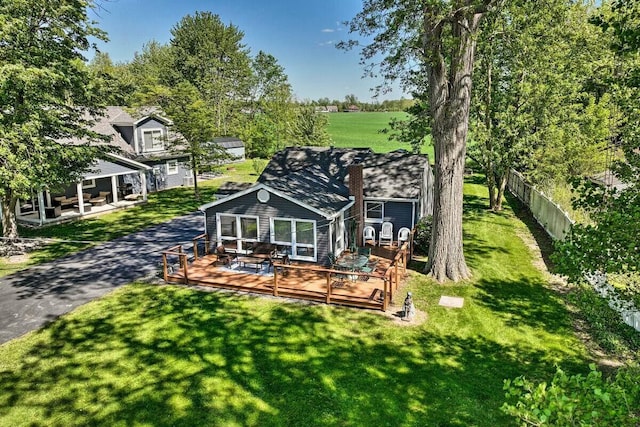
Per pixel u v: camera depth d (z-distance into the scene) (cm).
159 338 1173
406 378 981
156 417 866
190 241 2123
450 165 1500
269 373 1009
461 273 1568
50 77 1727
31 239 1991
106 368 1036
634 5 625
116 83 2294
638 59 1161
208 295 1463
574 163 2397
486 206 2878
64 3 1848
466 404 886
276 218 1698
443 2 1205
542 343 1122
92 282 1590
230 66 6450
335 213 1658
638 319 989
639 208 520
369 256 1728
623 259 527
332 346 1124
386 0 1361
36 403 911
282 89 5853
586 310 610
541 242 2056
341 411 876
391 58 1636
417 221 2031
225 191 2198
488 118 2453
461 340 1147
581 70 2125
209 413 875
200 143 3197
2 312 1338
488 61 2327
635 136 853
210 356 1084
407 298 1256
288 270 1645
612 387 390
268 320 1273
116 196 2900
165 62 6469
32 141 1750
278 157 2489
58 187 2053
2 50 1692
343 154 2409
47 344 1148
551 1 1574
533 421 430
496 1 1334
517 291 1463
